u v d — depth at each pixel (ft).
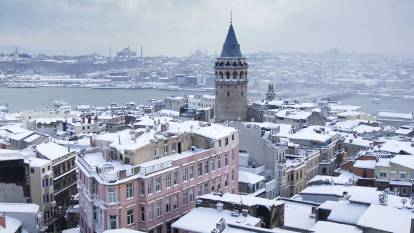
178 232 286.66
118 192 316.40
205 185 390.42
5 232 317.42
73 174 517.96
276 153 483.51
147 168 334.24
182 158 363.15
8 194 422.82
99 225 328.90
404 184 444.96
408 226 256.73
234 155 427.33
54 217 472.03
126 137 383.04
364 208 303.07
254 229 262.47
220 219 274.36
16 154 452.76
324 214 320.70
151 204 337.31
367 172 492.95
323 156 600.80
